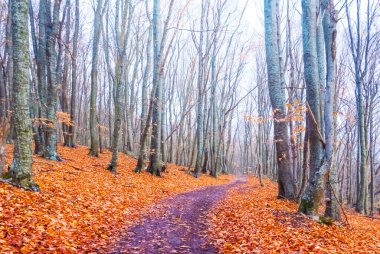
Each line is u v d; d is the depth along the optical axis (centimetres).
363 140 1870
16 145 818
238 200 1380
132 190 1259
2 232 545
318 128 1084
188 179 2212
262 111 3334
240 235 755
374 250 730
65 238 612
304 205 987
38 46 1661
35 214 670
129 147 2930
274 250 635
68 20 2033
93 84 2014
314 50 1128
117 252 604
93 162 1725
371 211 2128
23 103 818
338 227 914
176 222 880
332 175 1080
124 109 3019
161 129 2484
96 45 1986
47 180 969
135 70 3306
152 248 645
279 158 1359
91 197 955
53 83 1445
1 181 775
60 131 3422
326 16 1077
